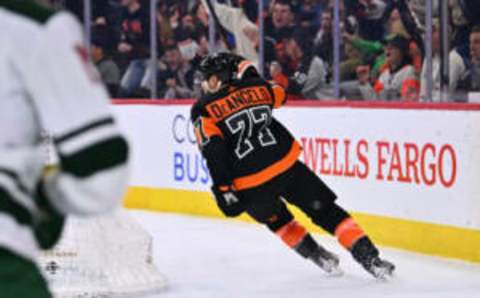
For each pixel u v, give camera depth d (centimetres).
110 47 2095
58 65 308
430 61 1515
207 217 1587
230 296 962
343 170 1308
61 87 307
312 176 1007
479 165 1098
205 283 1035
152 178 1700
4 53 308
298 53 1786
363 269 1098
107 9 2086
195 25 1947
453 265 1098
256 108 981
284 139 1002
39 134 327
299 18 1777
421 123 1175
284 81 1808
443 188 1145
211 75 980
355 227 995
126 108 1736
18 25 310
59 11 322
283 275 1076
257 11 1844
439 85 1587
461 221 1120
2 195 309
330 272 1045
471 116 1106
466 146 1113
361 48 1703
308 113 1370
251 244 1306
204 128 963
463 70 1576
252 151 982
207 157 960
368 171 1264
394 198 1221
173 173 1655
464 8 1559
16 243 312
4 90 309
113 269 937
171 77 2002
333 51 1728
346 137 1300
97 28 2095
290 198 1011
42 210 328
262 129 989
